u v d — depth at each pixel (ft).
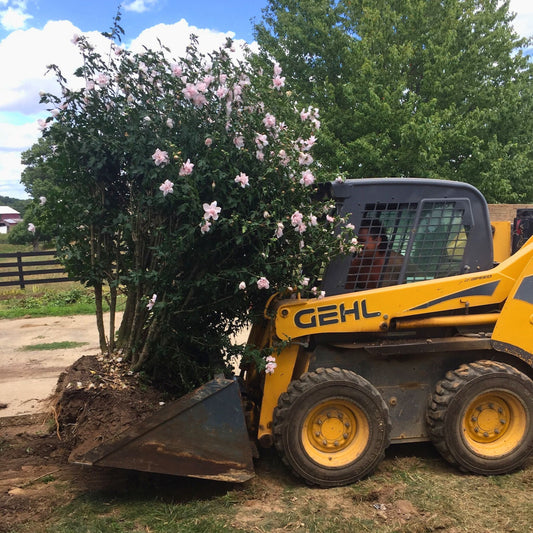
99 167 12.22
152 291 12.54
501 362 13.71
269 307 13.21
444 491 12.12
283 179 12.23
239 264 12.35
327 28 53.36
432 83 49.67
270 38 57.36
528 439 13.07
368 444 12.44
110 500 11.71
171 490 12.17
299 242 12.10
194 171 11.53
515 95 48.24
